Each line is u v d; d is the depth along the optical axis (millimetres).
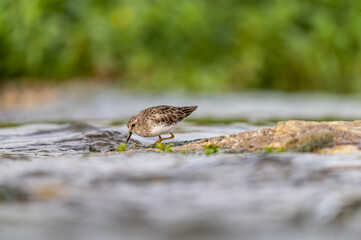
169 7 24703
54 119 16062
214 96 22281
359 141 8047
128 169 7051
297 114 17297
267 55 24766
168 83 23781
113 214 5328
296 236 4766
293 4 25703
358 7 25969
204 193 5969
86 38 24656
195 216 5254
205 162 7348
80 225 5043
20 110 18453
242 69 24406
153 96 22016
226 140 8805
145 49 24438
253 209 5430
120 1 25219
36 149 9891
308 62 24906
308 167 6941
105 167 7199
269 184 6270
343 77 25688
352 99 22078
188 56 24297
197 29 24297
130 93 22609
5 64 24438
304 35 25266
